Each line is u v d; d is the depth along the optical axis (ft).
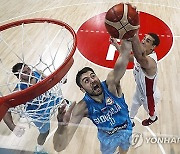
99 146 8.54
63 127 7.60
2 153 9.40
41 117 8.43
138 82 10.43
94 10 21.67
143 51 7.93
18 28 18.98
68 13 21.40
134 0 23.11
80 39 17.89
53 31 18.29
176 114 12.01
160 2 22.66
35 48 16.57
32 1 23.79
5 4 23.52
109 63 15.65
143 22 19.57
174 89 13.56
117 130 7.92
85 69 7.64
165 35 18.08
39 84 6.44
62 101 8.78
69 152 8.86
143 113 12.00
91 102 7.56
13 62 15.40
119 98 7.85
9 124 9.05
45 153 9.00
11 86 10.19
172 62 15.53
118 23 6.51
